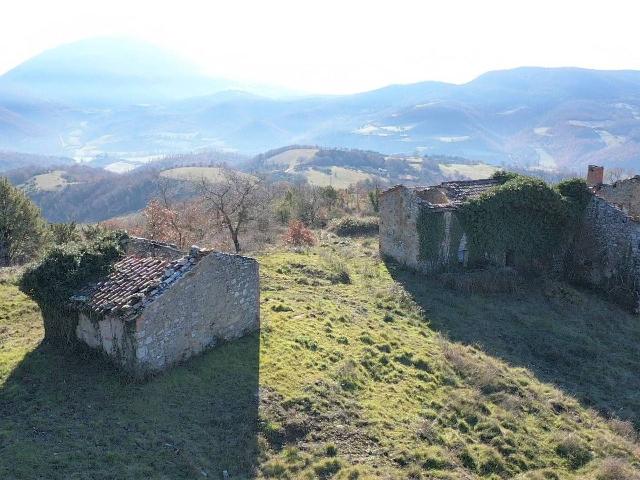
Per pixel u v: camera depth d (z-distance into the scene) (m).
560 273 33.28
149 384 14.21
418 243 30.00
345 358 17.94
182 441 12.54
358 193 68.38
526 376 19.64
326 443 13.47
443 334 22.52
